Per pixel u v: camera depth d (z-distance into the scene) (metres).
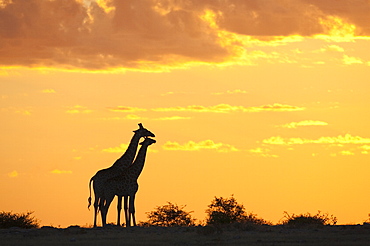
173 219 114.25
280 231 84.62
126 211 102.75
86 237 77.62
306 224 94.25
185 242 71.44
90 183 101.81
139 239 74.69
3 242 72.19
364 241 70.69
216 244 69.25
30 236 79.69
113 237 77.50
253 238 74.94
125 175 102.06
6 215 101.62
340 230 85.75
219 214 103.38
